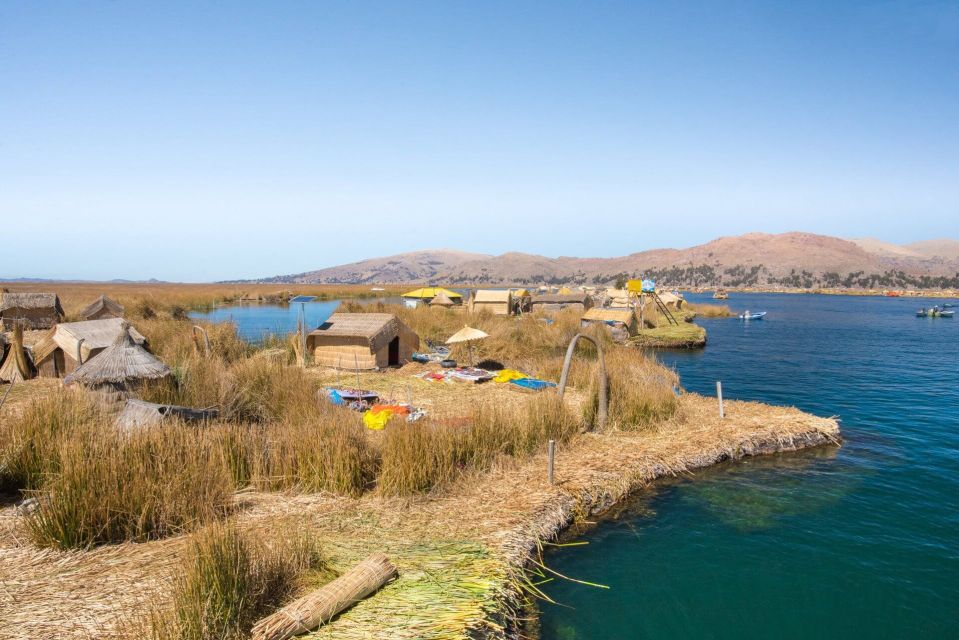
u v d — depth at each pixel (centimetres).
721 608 741
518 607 676
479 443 1080
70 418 941
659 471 1146
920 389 2202
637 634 682
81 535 672
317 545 692
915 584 810
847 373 2564
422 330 3156
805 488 1136
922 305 9344
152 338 2145
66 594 558
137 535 697
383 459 958
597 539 898
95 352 1620
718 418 1502
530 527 838
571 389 1781
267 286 13188
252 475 932
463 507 889
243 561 558
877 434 1541
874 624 723
